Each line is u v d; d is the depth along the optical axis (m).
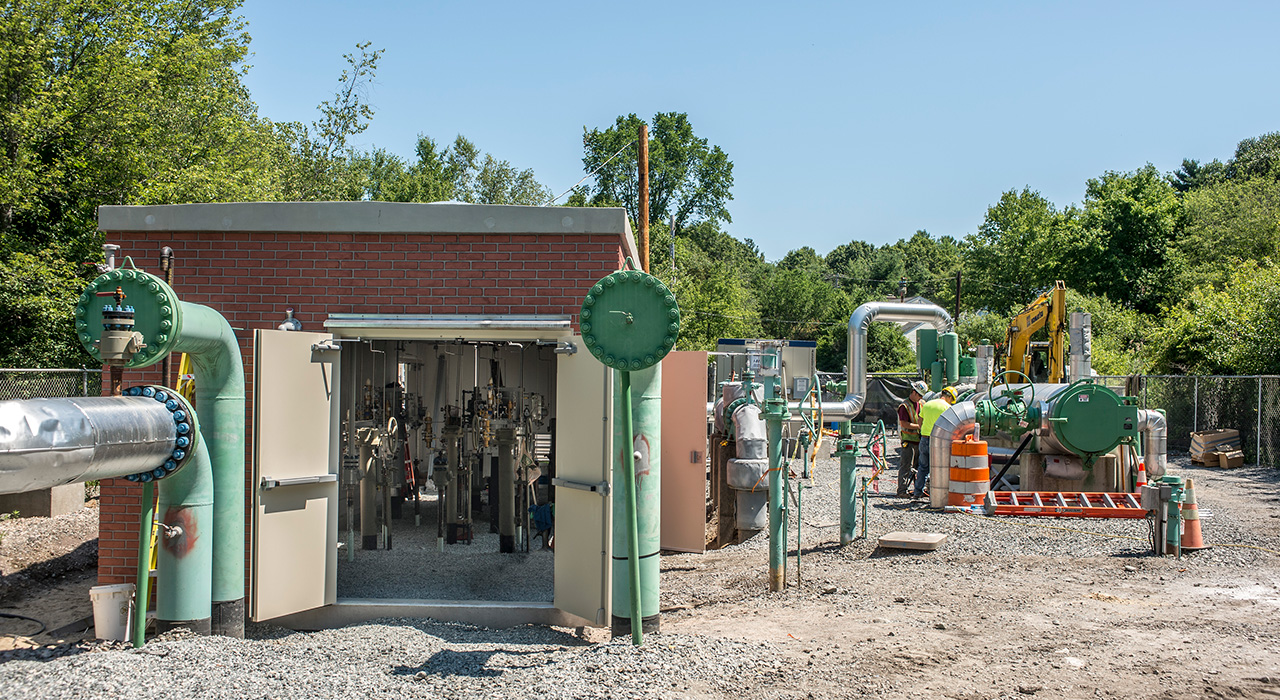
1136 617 6.38
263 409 6.23
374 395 9.97
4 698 4.56
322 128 30.77
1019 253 54.91
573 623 6.81
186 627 5.95
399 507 11.23
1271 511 11.49
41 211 20.16
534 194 55.19
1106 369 30.00
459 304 7.02
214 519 6.11
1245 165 61.53
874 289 88.44
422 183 51.72
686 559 9.59
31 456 4.36
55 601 9.25
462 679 5.09
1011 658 5.44
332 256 7.11
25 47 19.89
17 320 18.78
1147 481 11.98
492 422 9.21
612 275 5.30
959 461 11.32
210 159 24.70
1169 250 43.31
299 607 6.52
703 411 9.16
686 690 4.85
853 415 15.91
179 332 5.30
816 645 5.80
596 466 6.27
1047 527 9.87
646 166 20.06
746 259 87.00
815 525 10.78
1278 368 21.19
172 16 23.88
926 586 7.58
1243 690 4.80
